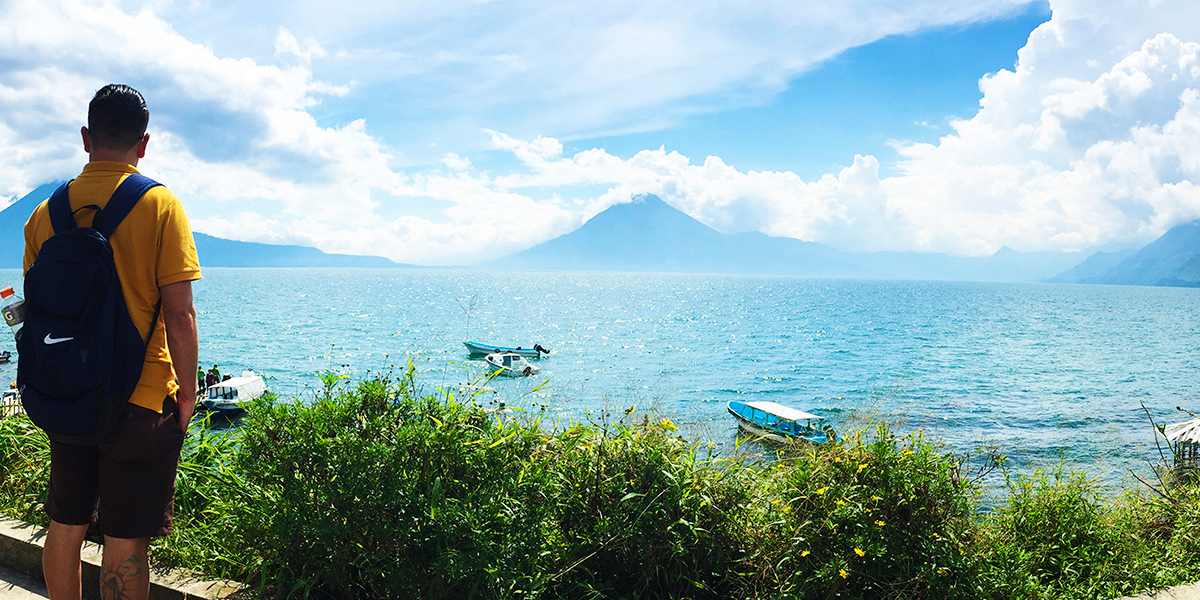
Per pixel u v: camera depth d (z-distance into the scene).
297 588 2.83
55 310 2.16
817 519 3.55
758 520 3.59
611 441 3.53
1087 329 105.75
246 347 63.56
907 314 137.25
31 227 2.46
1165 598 3.86
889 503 3.51
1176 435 11.89
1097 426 31.84
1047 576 4.13
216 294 171.25
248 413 3.01
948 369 57.44
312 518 2.82
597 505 3.38
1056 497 4.80
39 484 3.87
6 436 4.09
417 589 2.78
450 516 2.75
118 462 2.36
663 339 81.75
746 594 3.42
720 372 55.19
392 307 128.62
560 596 3.12
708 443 3.93
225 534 3.33
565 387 5.01
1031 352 71.31
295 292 191.25
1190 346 79.56
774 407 29.08
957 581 3.44
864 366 59.50
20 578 3.24
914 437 4.01
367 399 3.12
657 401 4.80
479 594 2.81
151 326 2.36
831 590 3.29
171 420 2.43
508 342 74.94
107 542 2.45
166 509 2.50
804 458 3.86
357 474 2.81
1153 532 5.03
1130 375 53.56
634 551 3.26
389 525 2.78
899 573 3.39
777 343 78.88
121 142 2.44
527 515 3.07
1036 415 35.41
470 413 3.26
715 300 187.38
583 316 119.50
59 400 2.16
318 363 51.53
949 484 3.64
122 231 2.28
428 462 2.95
